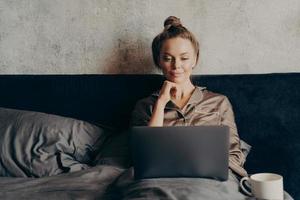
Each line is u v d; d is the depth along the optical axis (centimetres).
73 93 207
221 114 179
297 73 190
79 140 184
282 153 189
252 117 192
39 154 176
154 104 179
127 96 203
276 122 190
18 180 167
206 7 202
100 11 212
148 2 207
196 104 179
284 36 199
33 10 217
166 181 139
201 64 206
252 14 200
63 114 208
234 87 194
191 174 142
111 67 214
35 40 218
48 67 218
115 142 186
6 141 182
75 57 216
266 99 191
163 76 201
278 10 198
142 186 137
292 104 188
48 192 149
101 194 147
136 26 210
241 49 202
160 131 139
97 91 205
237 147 172
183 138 139
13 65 220
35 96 211
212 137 139
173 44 177
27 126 185
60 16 215
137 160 142
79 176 162
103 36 213
